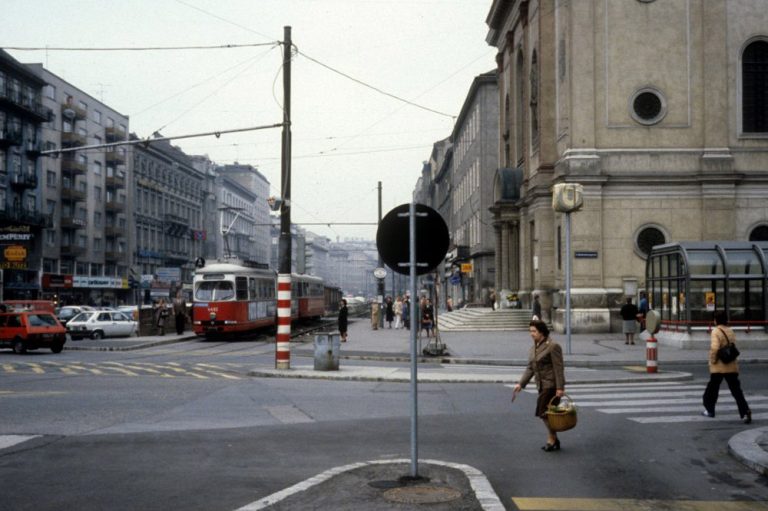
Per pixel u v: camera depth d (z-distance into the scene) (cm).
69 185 7312
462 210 7888
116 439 1044
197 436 1069
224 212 12125
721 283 2672
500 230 4678
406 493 734
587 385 1745
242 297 3750
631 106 3338
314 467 874
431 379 1803
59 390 1592
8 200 6303
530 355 1002
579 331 3272
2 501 724
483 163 6216
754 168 3334
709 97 3328
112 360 2480
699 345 2648
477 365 2308
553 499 737
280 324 2009
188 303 6134
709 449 998
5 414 1265
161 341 3462
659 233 3316
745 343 2633
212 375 1941
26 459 915
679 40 3353
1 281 6038
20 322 2877
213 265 3797
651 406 1381
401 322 4725
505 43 4800
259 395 1516
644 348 2659
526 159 4144
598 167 3300
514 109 4538
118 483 795
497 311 3891
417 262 805
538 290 3725
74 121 7438
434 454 952
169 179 9725
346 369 2041
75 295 7269
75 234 7375
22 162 6512
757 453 923
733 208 3288
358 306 8981
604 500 736
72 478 818
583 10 3353
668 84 3347
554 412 957
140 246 8762
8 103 6178
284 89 2081
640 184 3319
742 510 711
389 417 1249
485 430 1127
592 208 3306
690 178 3306
